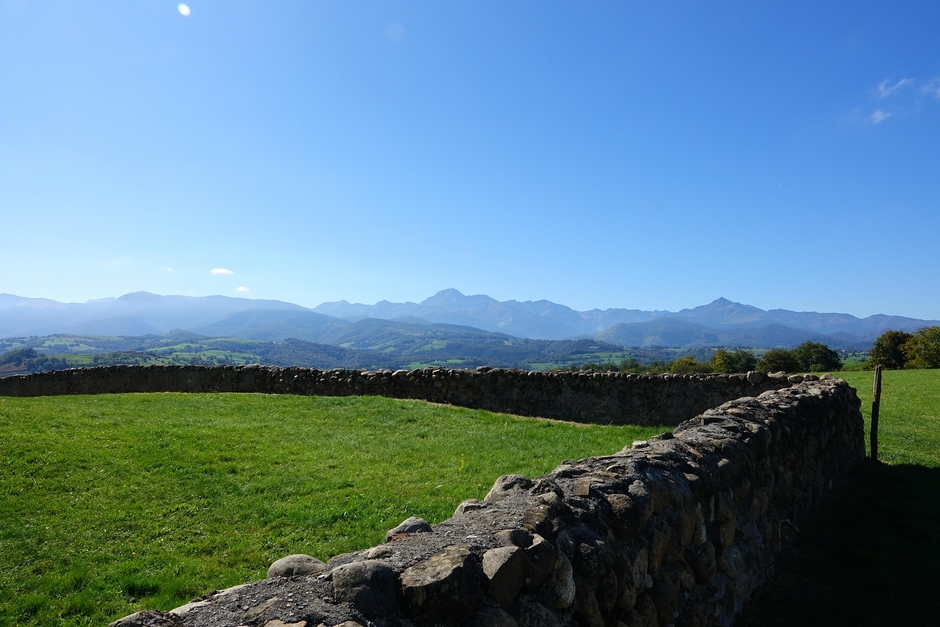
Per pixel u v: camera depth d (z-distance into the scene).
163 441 9.12
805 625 4.88
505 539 2.91
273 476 7.78
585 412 15.59
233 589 2.48
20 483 6.83
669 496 4.14
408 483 7.78
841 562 6.25
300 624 2.10
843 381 11.72
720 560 4.86
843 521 7.69
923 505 8.22
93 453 8.14
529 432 12.20
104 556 5.26
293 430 11.24
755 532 5.72
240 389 19.53
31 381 22.41
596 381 15.59
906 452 12.12
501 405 16.41
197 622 2.16
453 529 3.09
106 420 10.52
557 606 2.90
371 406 14.52
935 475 10.02
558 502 3.46
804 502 7.57
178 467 7.90
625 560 3.48
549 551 2.95
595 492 3.74
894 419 15.84
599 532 3.45
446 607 2.38
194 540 5.69
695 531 4.46
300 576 2.58
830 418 9.65
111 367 21.27
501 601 2.57
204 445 9.13
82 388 21.48
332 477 7.89
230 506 6.62
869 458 11.56
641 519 3.70
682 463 4.72
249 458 8.64
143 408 12.59
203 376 20.03
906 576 5.88
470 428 12.42
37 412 10.63
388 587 2.36
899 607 5.25
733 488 5.29
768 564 5.96
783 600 5.38
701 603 4.42
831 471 9.27
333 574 2.44
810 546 6.75
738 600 5.11
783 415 7.30
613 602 3.27
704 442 5.37
